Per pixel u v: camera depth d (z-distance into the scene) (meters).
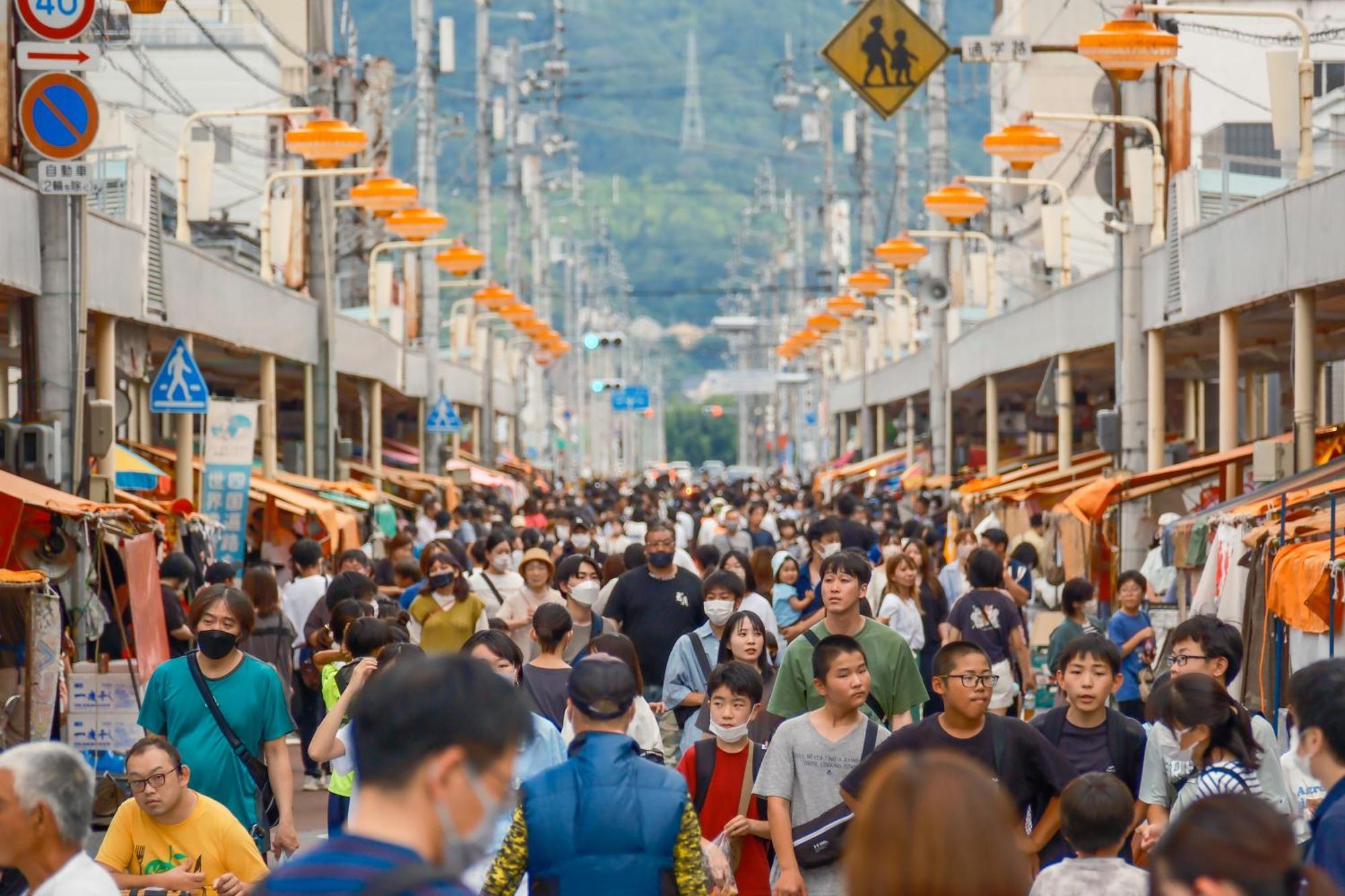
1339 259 28.61
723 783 15.28
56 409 26.81
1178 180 37.78
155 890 13.33
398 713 6.17
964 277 83.88
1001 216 96.44
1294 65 32.25
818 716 14.49
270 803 16.62
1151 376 40.34
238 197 69.81
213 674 16.11
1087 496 34.38
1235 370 35.16
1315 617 19.59
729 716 15.18
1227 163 37.56
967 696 13.34
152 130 65.25
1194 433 60.78
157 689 16.12
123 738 22.67
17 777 9.98
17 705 21.00
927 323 96.44
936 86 63.97
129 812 13.75
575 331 184.25
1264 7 65.25
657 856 11.70
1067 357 50.12
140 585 24.27
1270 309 37.00
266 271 47.03
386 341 66.00
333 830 18.61
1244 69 71.19
